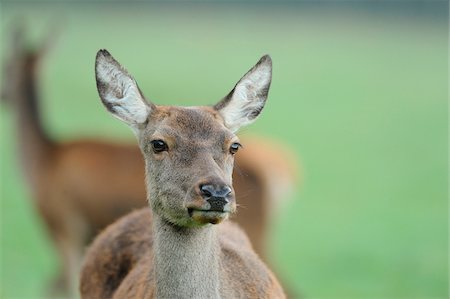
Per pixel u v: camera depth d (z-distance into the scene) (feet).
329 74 187.01
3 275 62.28
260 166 51.78
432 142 120.06
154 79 159.33
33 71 56.90
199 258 27.68
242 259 30.58
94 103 137.28
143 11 314.55
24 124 56.03
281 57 209.56
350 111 145.07
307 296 58.70
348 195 89.81
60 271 55.52
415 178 97.81
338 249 70.95
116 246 33.53
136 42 224.94
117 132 106.93
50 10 270.87
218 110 29.73
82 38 223.92
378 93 165.37
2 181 93.86
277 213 53.83
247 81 30.19
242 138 56.85
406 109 148.25
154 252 28.19
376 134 125.80
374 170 101.76
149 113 29.30
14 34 57.62
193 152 27.22
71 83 155.43
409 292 60.23
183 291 27.66
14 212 82.79
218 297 28.04
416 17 274.57
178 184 26.86
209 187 25.72
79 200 54.03
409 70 194.29
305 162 104.68
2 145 109.81
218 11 317.22
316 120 135.64
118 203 53.57
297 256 68.33
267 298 30.32
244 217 51.21
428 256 68.85
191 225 27.14
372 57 212.23
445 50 223.30
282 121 132.98
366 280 62.44
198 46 223.10
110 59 29.50
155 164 27.78
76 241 54.49
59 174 54.44
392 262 67.00
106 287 33.35
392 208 84.74
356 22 276.62
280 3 314.14
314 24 273.75
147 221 33.68
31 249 70.74
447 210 84.23
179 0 326.65
